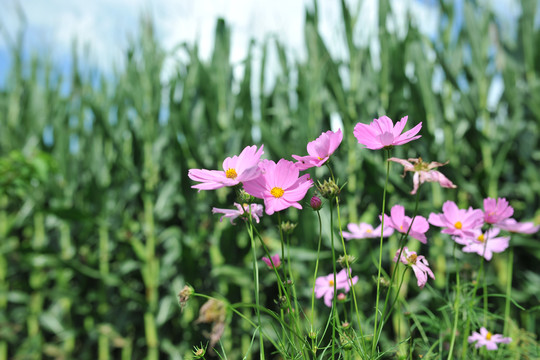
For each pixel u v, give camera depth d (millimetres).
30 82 2568
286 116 1924
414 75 1676
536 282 1476
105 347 2098
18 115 2617
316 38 1802
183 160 1878
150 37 2160
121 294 2150
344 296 735
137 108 2076
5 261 2463
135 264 2012
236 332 1729
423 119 1596
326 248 1616
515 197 1854
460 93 1686
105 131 2135
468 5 1828
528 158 1772
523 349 799
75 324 2301
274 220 1806
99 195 2180
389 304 1277
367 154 1562
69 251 2359
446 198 1645
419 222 643
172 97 1901
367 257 1518
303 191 570
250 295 1768
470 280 887
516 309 1373
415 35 1695
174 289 1885
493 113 1845
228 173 582
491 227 705
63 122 2270
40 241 2439
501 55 1768
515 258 1606
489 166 1724
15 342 2475
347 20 1820
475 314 764
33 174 2049
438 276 1409
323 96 1815
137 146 2117
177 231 1854
